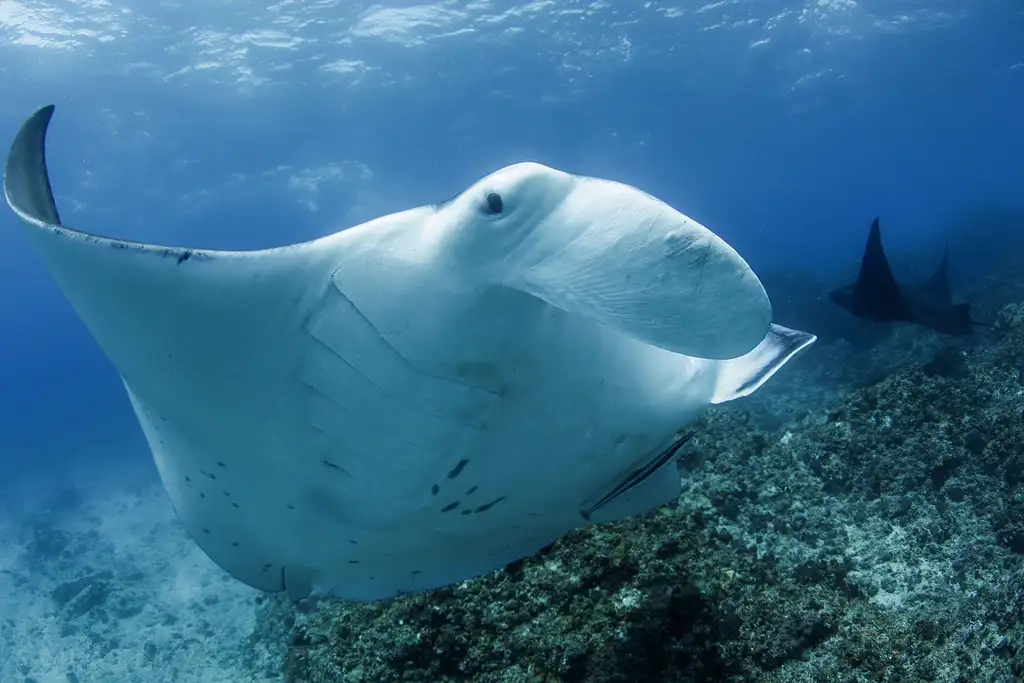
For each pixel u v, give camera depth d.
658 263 1.28
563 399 1.60
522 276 1.38
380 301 1.47
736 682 2.51
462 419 1.56
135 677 5.47
